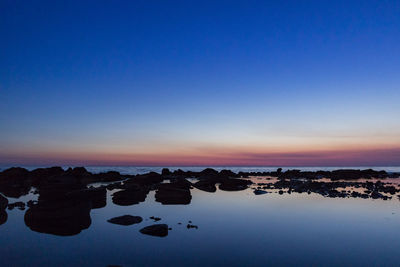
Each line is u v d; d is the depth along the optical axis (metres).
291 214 16.27
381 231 12.49
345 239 11.24
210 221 14.38
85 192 18.08
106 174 44.12
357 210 17.52
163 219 14.81
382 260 8.99
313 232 12.27
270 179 49.44
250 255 9.35
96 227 13.02
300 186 32.31
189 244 10.49
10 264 8.60
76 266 8.42
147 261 8.80
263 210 17.50
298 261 8.86
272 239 11.18
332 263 8.73
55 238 11.27
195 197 24.12
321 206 19.03
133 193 22.02
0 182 33.97
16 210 17.30
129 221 13.90
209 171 57.56
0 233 12.03
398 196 24.58
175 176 53.38
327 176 54.97
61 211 14.02
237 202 20.97
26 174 40.19
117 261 8.81
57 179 30.69
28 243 10.65
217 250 9.84
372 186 33.72
